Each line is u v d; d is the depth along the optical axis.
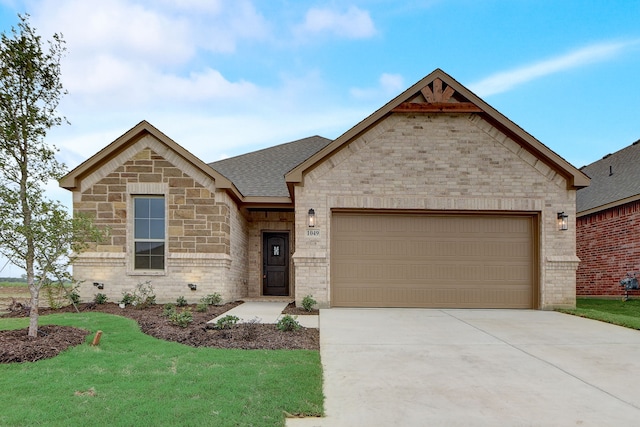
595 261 15.11
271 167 15.27
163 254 11.13
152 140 11.18
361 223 10.70
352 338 6.73
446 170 10.54
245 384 4.20
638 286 12.85
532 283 10.56
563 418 3.68
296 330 7.10
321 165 10.58
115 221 10.99
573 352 5.92
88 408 3.53
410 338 6.75
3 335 6.01
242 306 10.88
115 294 10.88
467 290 10.55
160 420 3.32
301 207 10.50
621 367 5.21
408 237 10.66
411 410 3.82
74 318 8.00
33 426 3.17
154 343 5.94
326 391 4.29
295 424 3.49
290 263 14.45
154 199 11.26
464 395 4.22
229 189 11.12
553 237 10.43
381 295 10.55
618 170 16.47
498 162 10.54
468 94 10.43
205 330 6.91
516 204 10.45
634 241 13.28
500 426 3.51
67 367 4.73
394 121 10.62
